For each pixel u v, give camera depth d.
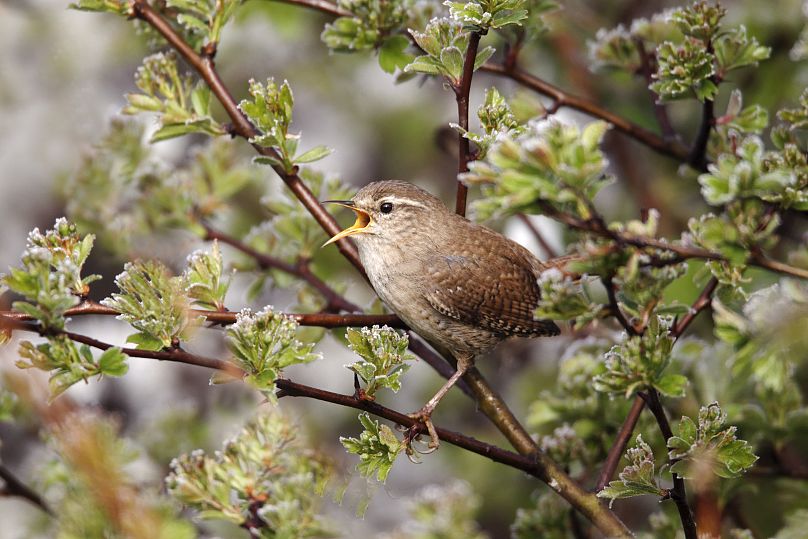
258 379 5.59
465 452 10.87
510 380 11.27
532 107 8.20
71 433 5.49
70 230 5.96
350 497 6.80
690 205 11.19
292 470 6.82
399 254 7.84
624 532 6.48
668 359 5.69
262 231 9.07
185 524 6.27
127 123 9.46
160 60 7.47
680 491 5.89
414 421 6.11
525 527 7.82
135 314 5.68
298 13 10.85
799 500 8.00
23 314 5.75
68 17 11.60
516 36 8.19
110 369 5.52
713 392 7.96
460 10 6.25
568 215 5.20
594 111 8.34
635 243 5.25
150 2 8.07
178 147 11.91
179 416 9.12
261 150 7.31
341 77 12.02
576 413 8.00
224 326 6.43
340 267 10.52
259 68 11.79
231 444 6.77
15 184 11.26
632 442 7.85
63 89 11.51
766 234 5.57
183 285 6.03
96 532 5.90
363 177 11.92
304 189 7.46
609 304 5.53
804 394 8.88
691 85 7.10
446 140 10.07
